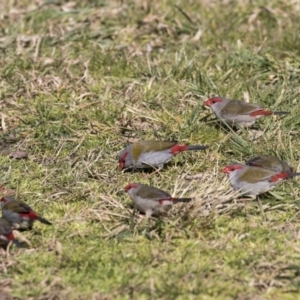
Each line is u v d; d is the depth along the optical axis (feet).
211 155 47.78
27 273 36.88
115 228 40.27
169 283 35.70
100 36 64.23
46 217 41.65
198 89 55.06
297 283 35.91
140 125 51.88
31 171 46.78
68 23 66.18
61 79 57.52
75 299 35.14
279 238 39.58
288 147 48.06
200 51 60.54
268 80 57.36
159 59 59.88
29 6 69.67
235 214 41.32
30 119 52.75
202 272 36.45
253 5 67.72
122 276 36.32
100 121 52.08
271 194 43.14
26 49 62.39
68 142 50.21
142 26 65.67
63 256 37.83
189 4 68.49
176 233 39.40
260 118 51.47
